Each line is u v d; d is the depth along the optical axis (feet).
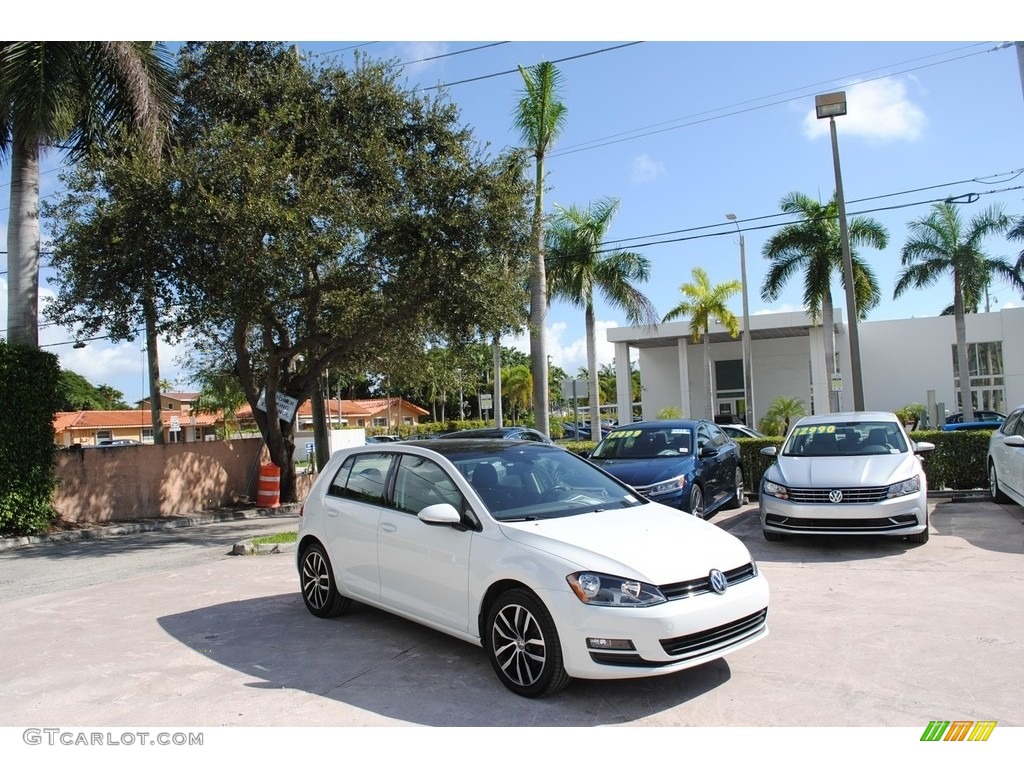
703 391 147.23
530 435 51.39
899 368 131.95
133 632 21.53
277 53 55.57
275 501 60.34
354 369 68.13
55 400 46.37
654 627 14.24
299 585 26.86
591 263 83.97
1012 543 28.73
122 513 54.19
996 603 21.07
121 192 40.98
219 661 18.60
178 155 42.37
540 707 15.02
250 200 39.88
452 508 17.31
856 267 90.53
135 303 44.50
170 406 208.23
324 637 20.31
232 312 43.37
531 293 65.05
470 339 51.55
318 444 65.98
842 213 54.75
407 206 45.34
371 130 48.93
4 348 43.96
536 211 55.98
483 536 16.87
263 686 16.74
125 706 15.84
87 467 52.47
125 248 40.98
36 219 49.60
